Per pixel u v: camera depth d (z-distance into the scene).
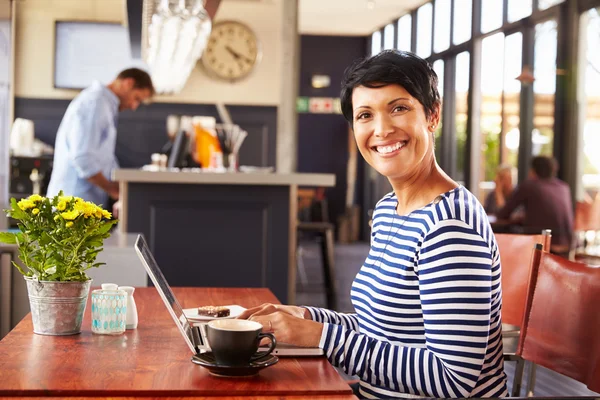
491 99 9.20
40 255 1.54
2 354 1.36
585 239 6.95
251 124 8.48
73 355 1.36
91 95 5.40
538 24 8.10
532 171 6.93
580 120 7.38
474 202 1.46
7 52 3.78
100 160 5.44
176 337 1.54
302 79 14.71
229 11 8.41
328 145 14.81
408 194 1.56
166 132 8.41
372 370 1.38
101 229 1.57
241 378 1.21
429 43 11.41
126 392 1.12
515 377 2.08
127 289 1.64
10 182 7.57
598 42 7.16
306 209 14.38
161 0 4.05
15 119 8.10
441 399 1.27
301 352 1.38
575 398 1.26
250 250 4.59
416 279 1.45
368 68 1.52
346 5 12.32
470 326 1.33
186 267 4.54
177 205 4.52
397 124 1.51
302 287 7.64
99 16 8.20
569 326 1.62
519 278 2.32
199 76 8.42
